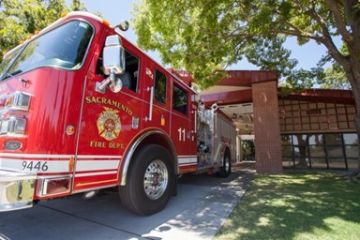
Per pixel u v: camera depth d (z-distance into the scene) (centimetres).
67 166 238
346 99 1188
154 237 292
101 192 355
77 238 285
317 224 335
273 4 700
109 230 312
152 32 784
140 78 364
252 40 862
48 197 221
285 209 412
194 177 832
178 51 782
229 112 1516
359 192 558
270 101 1009
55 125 233
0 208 197
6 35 702
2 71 348
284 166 1338
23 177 208
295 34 850
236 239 285
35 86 235
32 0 802
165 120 425
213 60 791
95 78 277
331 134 1271
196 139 579
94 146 269
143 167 344
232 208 421
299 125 1335
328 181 739
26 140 221
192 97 571
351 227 323
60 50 267
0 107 257
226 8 732
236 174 937
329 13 886
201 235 298
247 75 1049
